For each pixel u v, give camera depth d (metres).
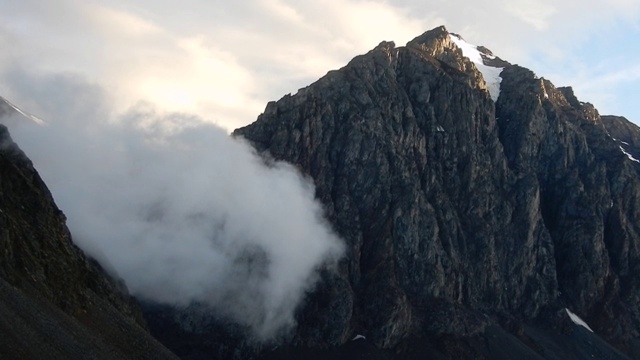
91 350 99.12
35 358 80.69
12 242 116.75
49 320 96.69
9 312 87.56
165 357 124.75
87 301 125.75
